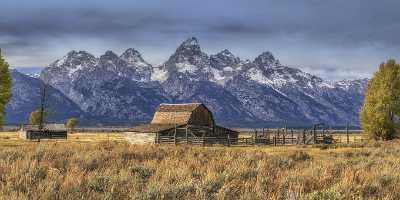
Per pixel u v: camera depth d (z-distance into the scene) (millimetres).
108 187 12547
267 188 13414
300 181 14547
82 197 11266
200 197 11586
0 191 11633
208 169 16453
